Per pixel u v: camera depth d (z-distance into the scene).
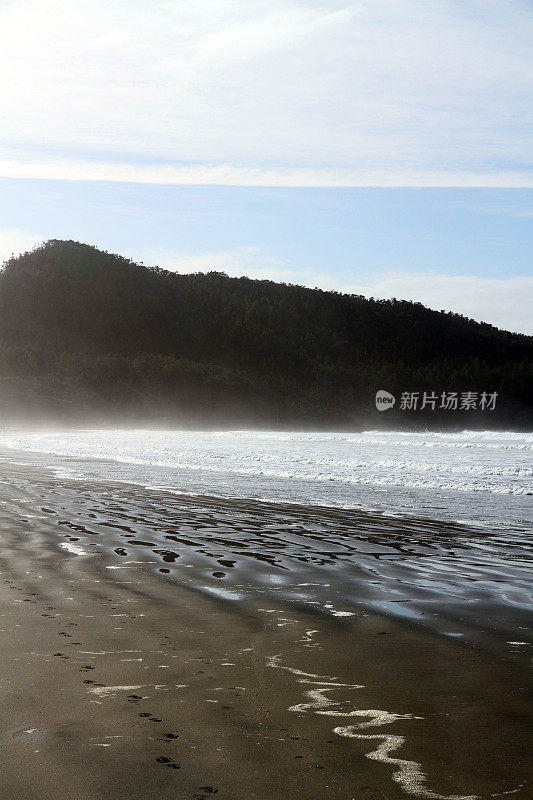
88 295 158.75
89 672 3.62
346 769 2.59
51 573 6.18
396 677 3.61
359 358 162.62
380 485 14.42
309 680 3.55
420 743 2.82
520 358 178.12
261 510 10.68
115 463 20.11
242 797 2.39
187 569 6.47
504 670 3.73
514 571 6.50
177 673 3.62
